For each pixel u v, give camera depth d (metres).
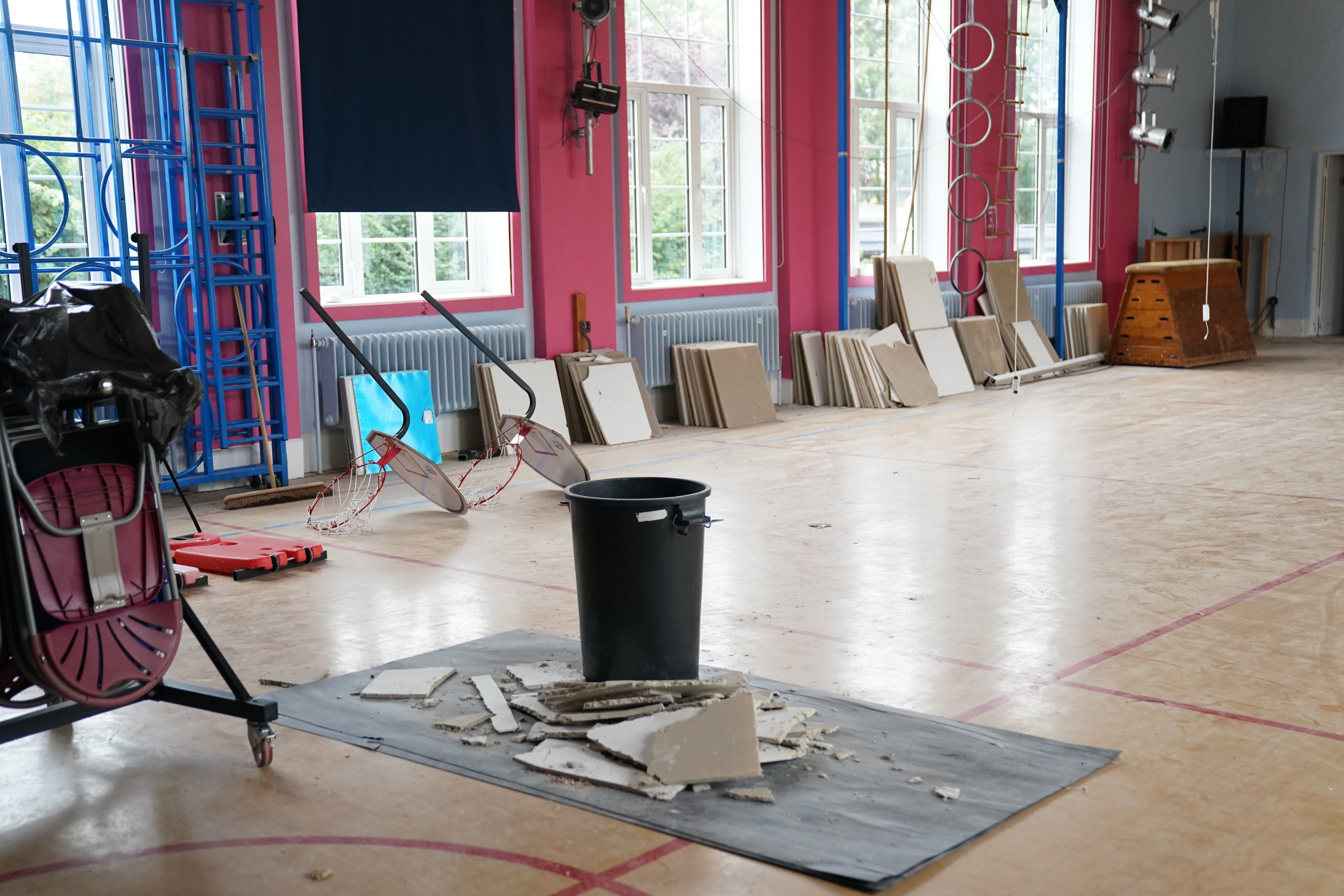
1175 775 2.75
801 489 6.33
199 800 2.71
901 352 9.92
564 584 4.54
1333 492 6.00
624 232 8.77
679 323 9.04
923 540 5.14
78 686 2.66
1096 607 4.13
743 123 9.66
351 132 6.97
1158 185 13.95
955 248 11.30
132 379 2.77
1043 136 12.67
